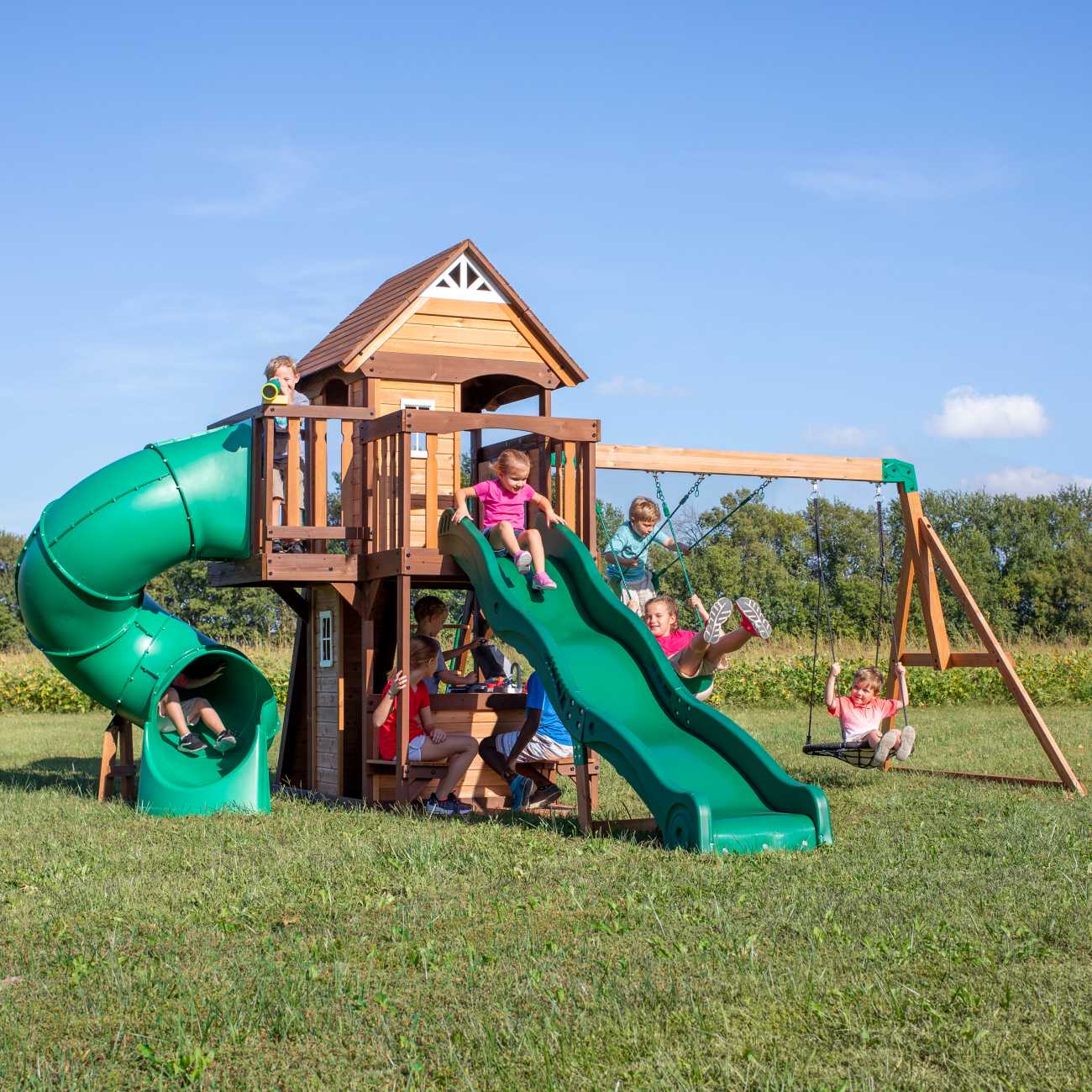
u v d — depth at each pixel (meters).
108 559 10.06
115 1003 4.67
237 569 11.27
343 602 11.41
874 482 12.38
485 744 10.18
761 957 5.11
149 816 9.40
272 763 14.65
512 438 12.27
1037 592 54.94
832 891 6.27
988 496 59.50
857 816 9.12
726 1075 3.92
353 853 7.40
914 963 5.02
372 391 11.45
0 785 11.84
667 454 11.65
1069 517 58.09
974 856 7.33
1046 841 7.79
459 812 9.67
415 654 10.17
